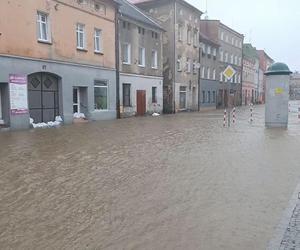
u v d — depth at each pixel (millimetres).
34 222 5516
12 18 19156
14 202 6469
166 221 5512
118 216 5746
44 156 10844
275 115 20719
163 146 13016
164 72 41438
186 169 9133
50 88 22422
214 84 54469
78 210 6039
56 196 6820
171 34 40875
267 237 4863
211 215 5750
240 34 66750
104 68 27453
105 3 27312
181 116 33125
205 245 4645
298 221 5383
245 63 72062
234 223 5395
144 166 9484
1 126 18734
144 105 34156
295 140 14781
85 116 25656
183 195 6859
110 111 28266
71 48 23812
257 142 14164
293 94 138000
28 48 20234
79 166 9453
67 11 23328
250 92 77250
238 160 10328
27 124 20094
